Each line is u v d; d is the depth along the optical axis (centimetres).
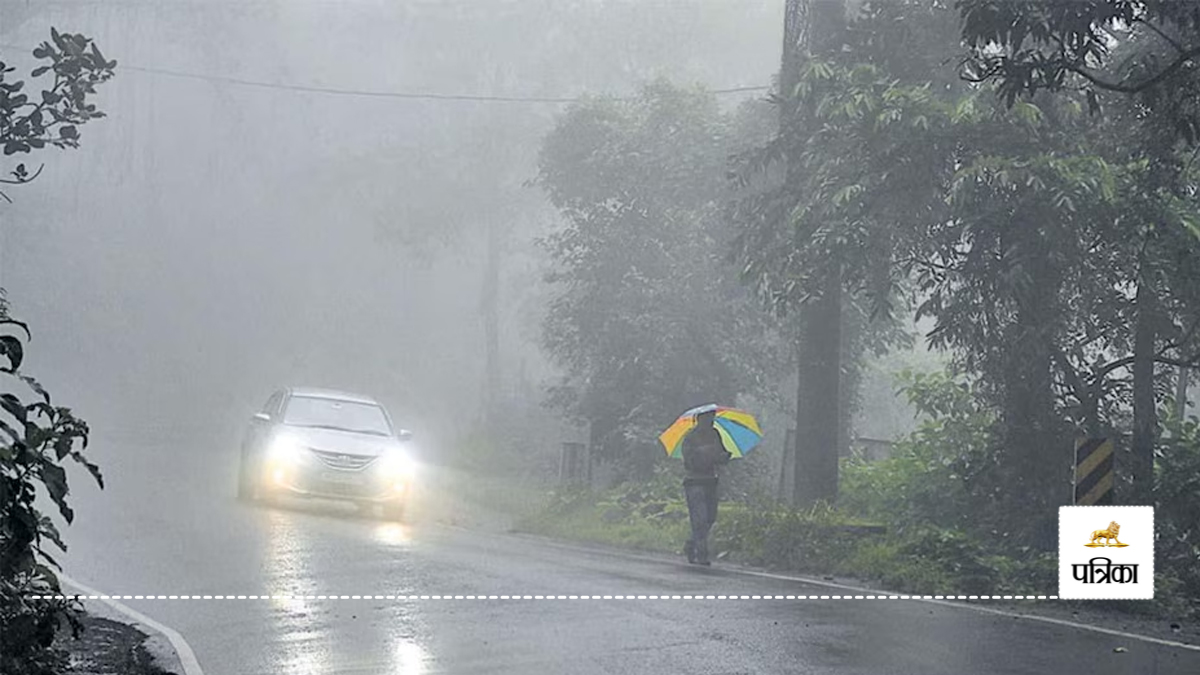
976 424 5531
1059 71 3412
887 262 5269
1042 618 3494
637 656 2802
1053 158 4678
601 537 5859
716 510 4850
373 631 3092
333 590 3728
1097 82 3478
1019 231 4756
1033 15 3281
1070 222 4659
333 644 2931
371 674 2616
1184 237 4619
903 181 4925
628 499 6531
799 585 4128
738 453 4972
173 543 4762
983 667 2733
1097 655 2909
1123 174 4703
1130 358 4950
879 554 4488
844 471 6128
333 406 6631
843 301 7150
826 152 5153
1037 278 4841
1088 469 4106
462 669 2664
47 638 2402
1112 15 3319
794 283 5222
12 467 2230
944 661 2791
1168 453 4884
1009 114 4803
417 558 4506
